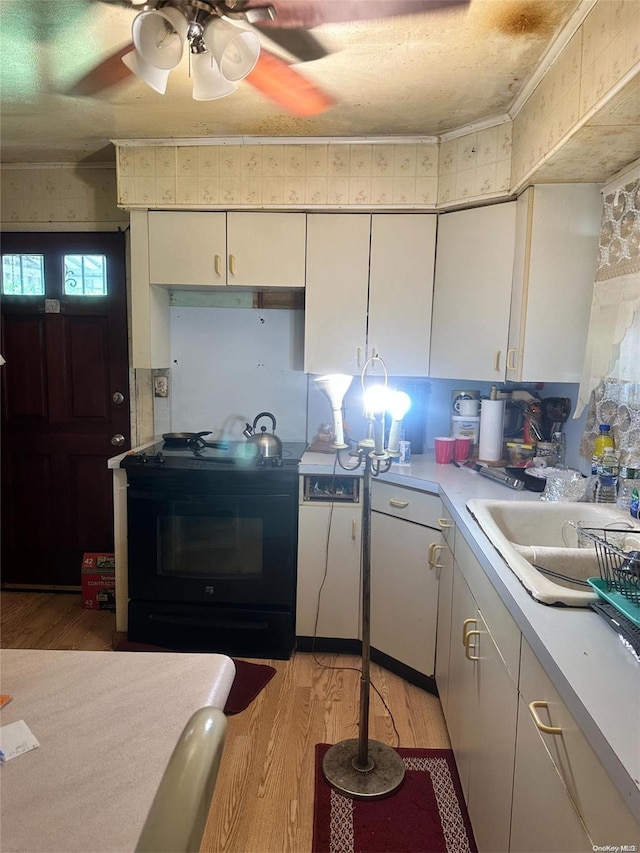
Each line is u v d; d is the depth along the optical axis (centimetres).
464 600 168
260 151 249
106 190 292
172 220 257
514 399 262
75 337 301
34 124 234
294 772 182
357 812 167
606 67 134
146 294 263
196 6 136
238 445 285
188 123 231
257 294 293
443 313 246
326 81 191
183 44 140
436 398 283
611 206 190
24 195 295
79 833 65
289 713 211
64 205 294
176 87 198
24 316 301
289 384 296
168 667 100
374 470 190
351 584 247
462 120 222
